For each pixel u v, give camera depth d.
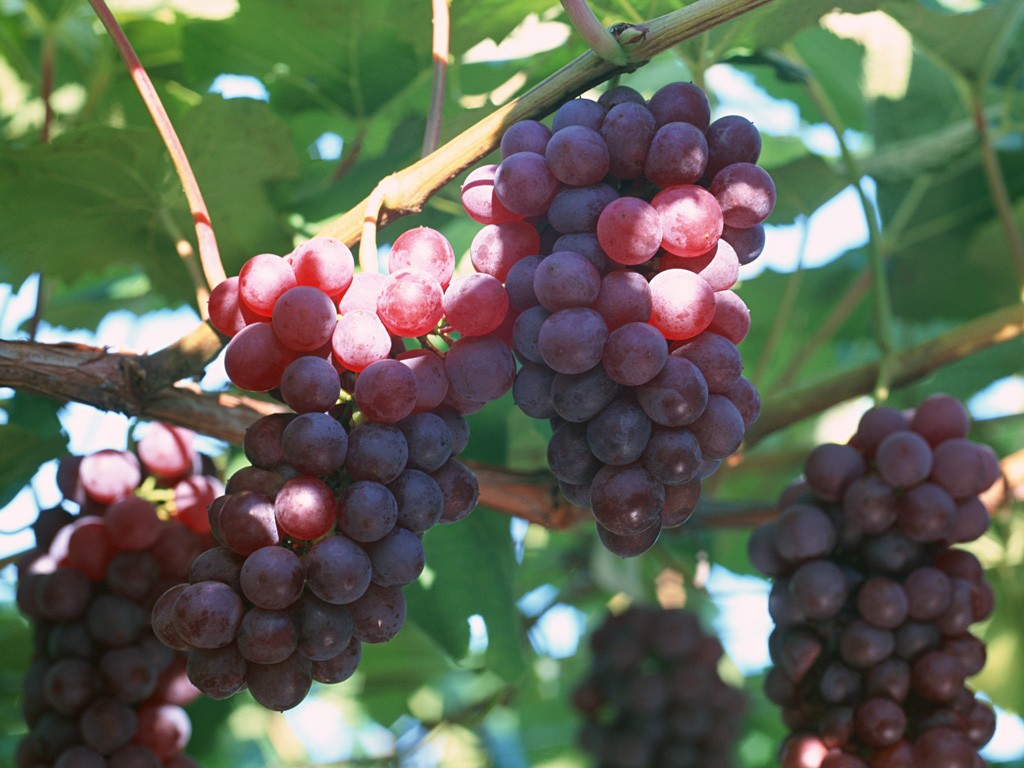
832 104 0.96
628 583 0.94
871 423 0.62
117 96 0.79
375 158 0.75
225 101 0.66
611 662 0.89
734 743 0.90
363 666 1.01
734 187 0.49
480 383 0.48
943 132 0.89
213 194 0.70
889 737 0.58
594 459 0.49
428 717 1.05
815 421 1.10
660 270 0.50
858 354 1.04
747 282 0.98
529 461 0.83
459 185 0.73
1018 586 0.85
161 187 0.69
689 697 0.88
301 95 0.77
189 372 0.58
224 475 0.76
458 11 0.72
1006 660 0.86
